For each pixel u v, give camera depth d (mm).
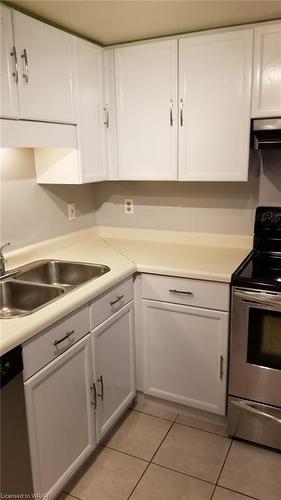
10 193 2104
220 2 1733
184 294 2078
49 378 1566
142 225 2789
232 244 2520
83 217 2770
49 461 1610
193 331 2113
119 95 2342
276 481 1829
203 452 2018
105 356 1979
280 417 1949
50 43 1868
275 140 2039
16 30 1663
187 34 2115
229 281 1930
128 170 2432
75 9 1796
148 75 2234
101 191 2869
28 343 1425
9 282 1938
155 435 2146
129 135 2375
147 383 2332
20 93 1715
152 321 2221
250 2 1732
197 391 2189
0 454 1358
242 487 1800
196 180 2264
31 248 2270
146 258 2285
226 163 2166
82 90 2135
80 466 1856
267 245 2316
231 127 2107
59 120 1975
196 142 2207
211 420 2238
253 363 1957
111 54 2305
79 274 2213
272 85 1972
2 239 2080
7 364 1331
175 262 2180
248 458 1973
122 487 1819
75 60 2053
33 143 1827
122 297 2090
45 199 2371
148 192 2711
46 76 1861
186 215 2623
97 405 1935
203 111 2150
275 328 1868
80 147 2154
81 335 1752
